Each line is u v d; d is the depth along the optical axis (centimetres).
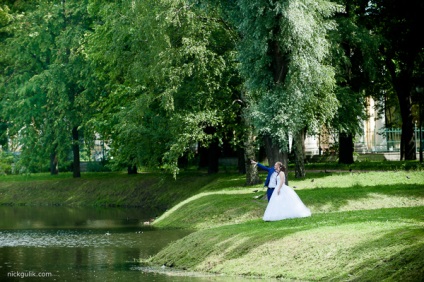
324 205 3234
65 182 6725
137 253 2845
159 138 4944
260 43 3300
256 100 4162
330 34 4250
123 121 4856
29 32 6762
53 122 6575
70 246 3138
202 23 4275
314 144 7431
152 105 5000
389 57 5241
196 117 4359
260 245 2266
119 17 4819
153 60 4341
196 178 5691
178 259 2505
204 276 2159
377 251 1886
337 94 4409
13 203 6650
